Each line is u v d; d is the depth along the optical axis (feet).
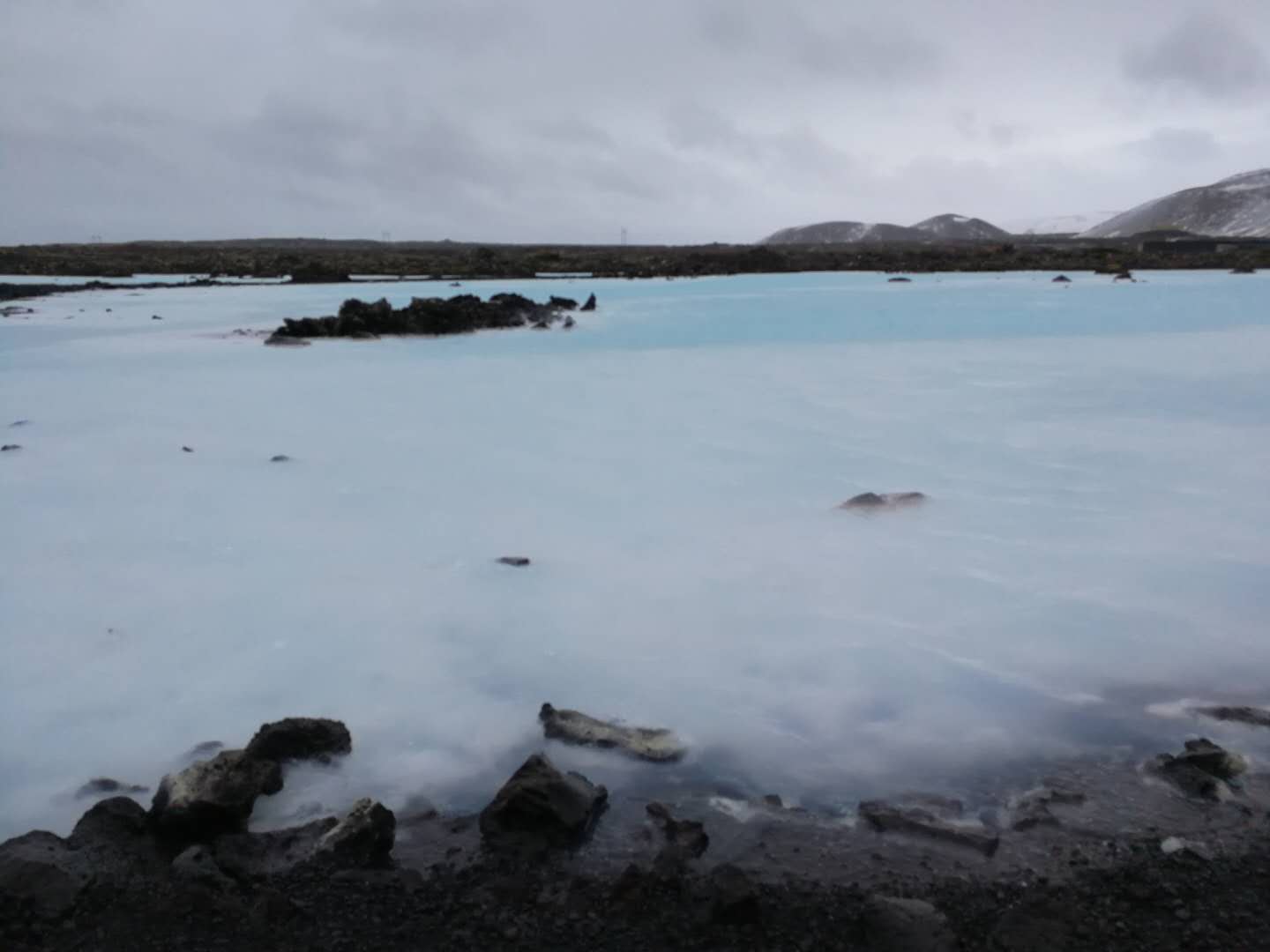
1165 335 57.93
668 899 8.48
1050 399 35.24
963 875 8.82
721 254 169.37
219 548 19.12
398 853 9.34
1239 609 15.58
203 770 9.81
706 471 25.29
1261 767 10.82
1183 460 25.72
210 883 8.55
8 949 7.81
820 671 13.56
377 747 11.52
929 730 11.87
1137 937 7.88
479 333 60.80
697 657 14.06
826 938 7.98
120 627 15.20
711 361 47.50
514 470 25.52
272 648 14.39
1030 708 12.42
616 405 35.24
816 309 78.64
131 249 253.65
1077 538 19.34
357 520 20.99
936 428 30.42
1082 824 9.66
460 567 17.94
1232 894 8.38
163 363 47.16
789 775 10.86
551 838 9.36
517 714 12.35
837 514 21.04
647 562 18.16
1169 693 12.80
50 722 12.25
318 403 36.01
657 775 10.89
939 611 15.67
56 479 24.57
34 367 45.85
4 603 16.19
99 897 8.41
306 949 7.89
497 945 7.97
